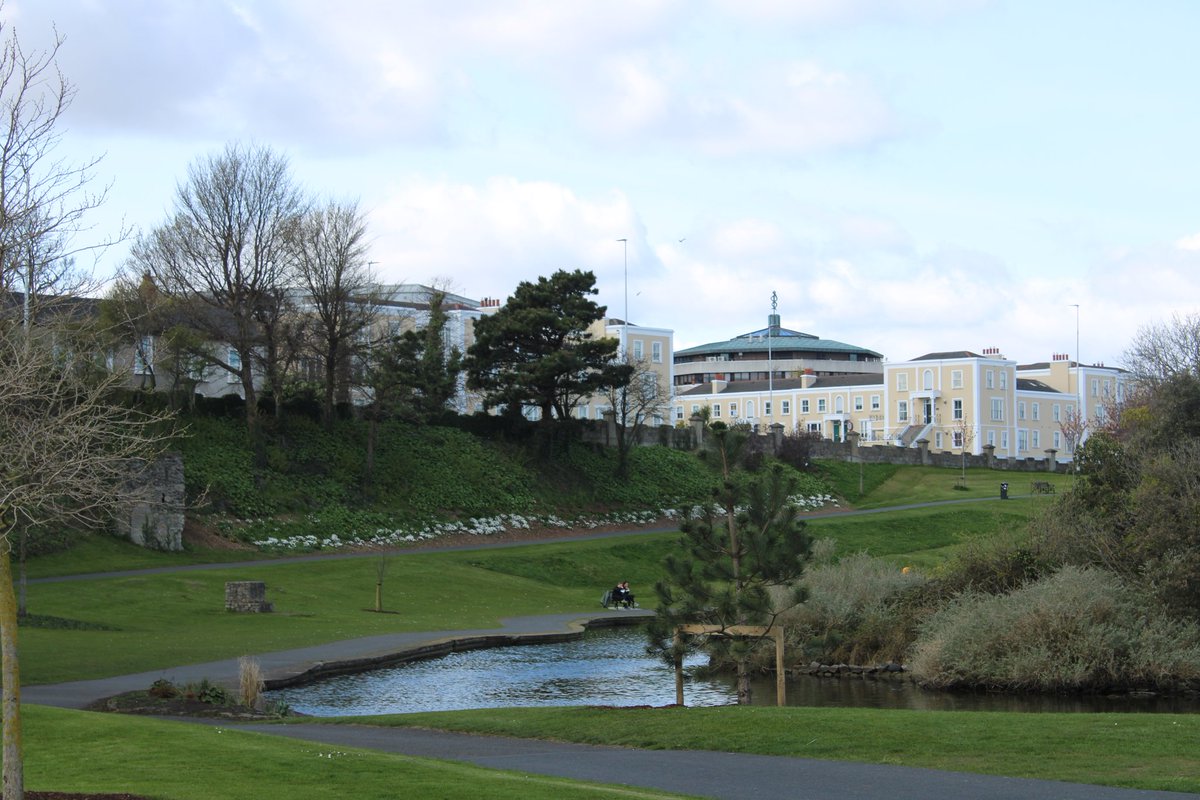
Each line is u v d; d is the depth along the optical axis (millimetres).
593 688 30484
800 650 34969
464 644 39062
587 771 15805
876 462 109250
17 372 13852
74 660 29453
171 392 67250
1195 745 16828
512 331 80250
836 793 13961
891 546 74500
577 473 84750
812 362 169375
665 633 23766
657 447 95438
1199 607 32531
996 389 132000
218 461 66125
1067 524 37312
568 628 44656
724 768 15945
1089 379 144500
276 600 47438
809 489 94375
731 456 24578
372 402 77875
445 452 79375
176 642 34594
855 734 18125
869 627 36031
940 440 131375
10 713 11203
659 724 19891
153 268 66125
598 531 79000
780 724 19172
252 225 68750
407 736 19906
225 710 22953
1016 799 13430
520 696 28875
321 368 80938
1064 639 30562
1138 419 56938
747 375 169625
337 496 69375
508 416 86188
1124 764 15602
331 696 28188
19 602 39281
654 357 125875
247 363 68000
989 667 30734
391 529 68562
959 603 35344
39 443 14906
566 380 81500
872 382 139875
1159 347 78250
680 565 23719
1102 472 38969
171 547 58000
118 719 19141
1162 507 34531
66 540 52750
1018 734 17812
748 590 23188
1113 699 28797
